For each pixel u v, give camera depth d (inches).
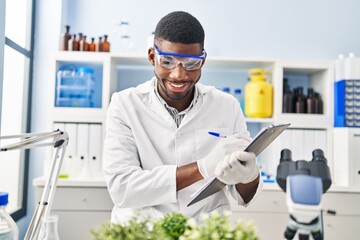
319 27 112.5
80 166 94.3
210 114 54.2
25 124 104.6
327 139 98.6
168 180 44.9
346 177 93.6
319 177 28.9
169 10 110.7
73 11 109.2
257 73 101.6
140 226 26.2
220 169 38.3
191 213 49.9
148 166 51.2
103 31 109.3
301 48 112.1
